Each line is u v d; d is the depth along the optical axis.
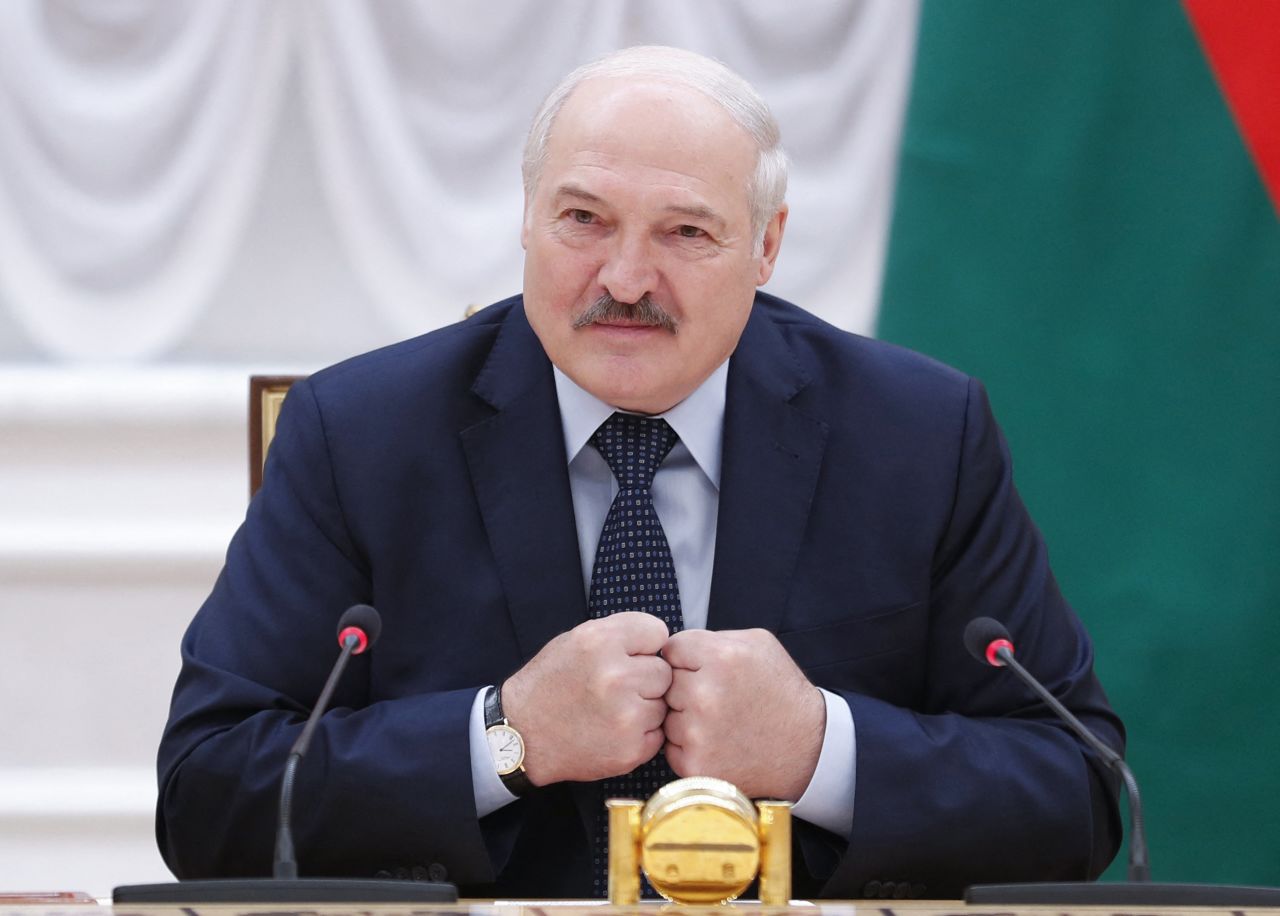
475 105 14.98
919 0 14.32
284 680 8.42
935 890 7.91
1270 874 14.15
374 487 8.67
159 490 15.68
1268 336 13.95
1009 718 8.62
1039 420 14.05
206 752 7.98
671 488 8.80
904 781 7.83
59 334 15.20
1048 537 14.09
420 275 14.89
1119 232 14.03
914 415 9.09
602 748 7.57
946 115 14.02
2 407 15.23
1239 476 14.00
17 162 15.01
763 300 9.76
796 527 8.70
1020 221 14.02
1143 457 14.04
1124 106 14.04
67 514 15.59
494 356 9.00
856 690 8.59
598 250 8.05
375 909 5.95
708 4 14.82
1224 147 13.97
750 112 8.36
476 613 8.48
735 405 8.88
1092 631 14.18
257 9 15.06
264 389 11.14
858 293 14.77
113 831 15.27
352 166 14.93
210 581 15.52
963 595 8.86
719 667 7.66
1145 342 14.03
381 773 7.69
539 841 8.20
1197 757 14.15
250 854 7.86
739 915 5.98
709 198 8.02
